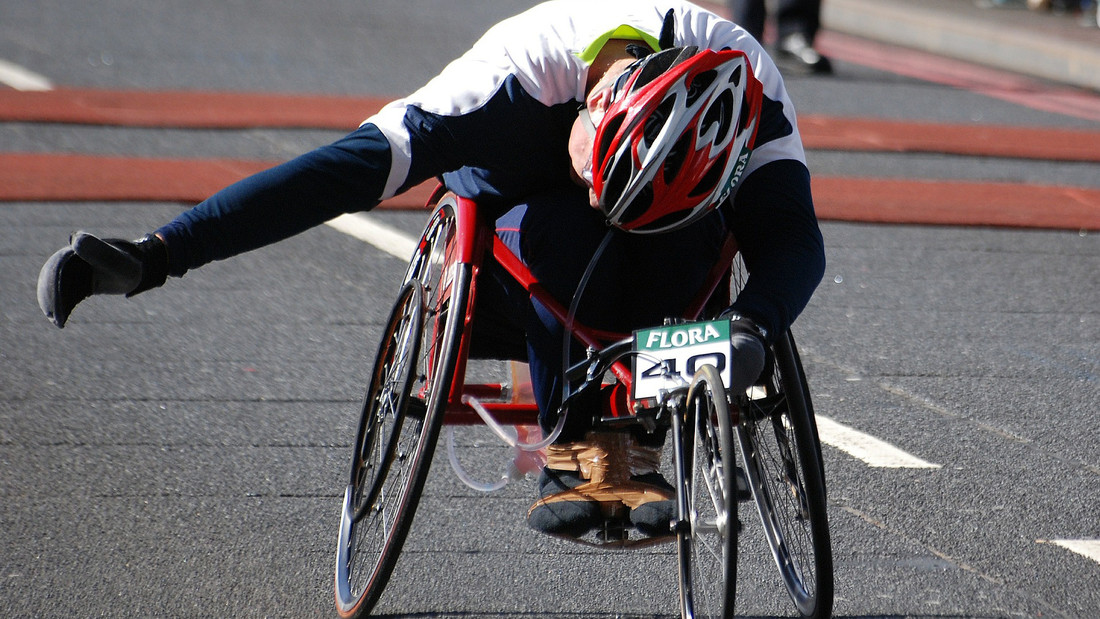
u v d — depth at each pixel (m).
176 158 28.66
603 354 10.95
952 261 24.53
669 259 11.73
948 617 12.41
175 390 17.27
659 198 10.22
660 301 11.74
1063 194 29.62
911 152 32.66
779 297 10.57
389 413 12.51
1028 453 16.30
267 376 17.88
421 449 11.16
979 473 15.65
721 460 9.74
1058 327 21.25
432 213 13.16
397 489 12.18
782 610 12.52
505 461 15.58
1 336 18.86
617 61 11.23
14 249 22.58
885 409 17.50
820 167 30.73
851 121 35.78
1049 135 35.72
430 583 12.84
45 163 27.78
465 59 11.65
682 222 10.60
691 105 10.02
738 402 11.44
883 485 15.22
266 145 30.03
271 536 13.64
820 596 10.90
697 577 10.54
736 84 10.27
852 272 23.56
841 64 45.75
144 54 39.81
